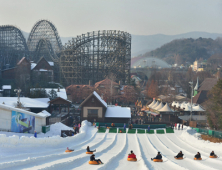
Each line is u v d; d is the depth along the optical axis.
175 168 23.84
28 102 68.69
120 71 130.00
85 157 27.89
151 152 36.00
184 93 153.75
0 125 40.84
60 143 38.78
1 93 105.56
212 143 41.84
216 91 53.72
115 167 23.56
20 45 174.75
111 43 135.50
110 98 99.81
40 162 22.73
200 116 72.19
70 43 138.50
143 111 82.19
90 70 138.75
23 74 120.81
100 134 52.56
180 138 50.03
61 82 129.25
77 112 81.69
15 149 29.36
